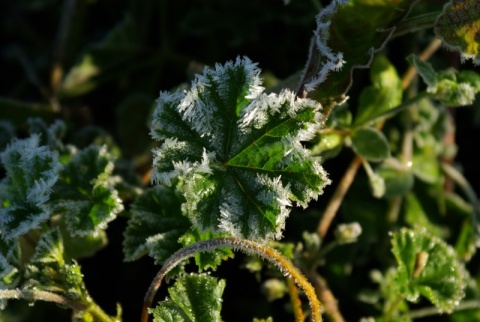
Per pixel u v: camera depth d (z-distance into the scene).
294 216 0.41
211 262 0.30
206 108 0.29
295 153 0.29
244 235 0.29
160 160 0.29
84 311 0.31
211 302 0.30
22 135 0.44
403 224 0.41
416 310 0.39
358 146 0.35
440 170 0.42
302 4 0.44
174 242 0.31
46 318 0.40
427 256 0.34
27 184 0.31
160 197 0.32
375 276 0.39
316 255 0.35
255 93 0.29
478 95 0.44
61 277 0.31
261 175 0.29
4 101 0.43
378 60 0.36
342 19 0.32
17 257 0.31
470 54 0.31
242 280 0.40
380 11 0.32
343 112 0.35
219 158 0.29
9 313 0.39
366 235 0.41
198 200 0.29
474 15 0.31
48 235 0.31
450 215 0.42
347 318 0.40
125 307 0.41
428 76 0.34
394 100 0.36
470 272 0.41
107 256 0.41
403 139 0.41
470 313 0.39
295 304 0.34
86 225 0.32
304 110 0.29
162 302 0.30
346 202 0.41
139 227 0.32
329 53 0.30
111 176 0.36
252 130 0.29
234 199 0.29
